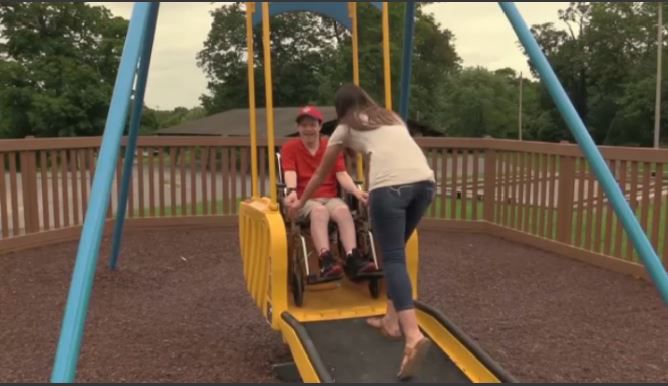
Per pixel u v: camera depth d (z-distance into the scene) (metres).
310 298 4.02
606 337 4.46
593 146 3.35
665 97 60.47
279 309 3.66
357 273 3.74
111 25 45.88
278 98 50.81
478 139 8.43
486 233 8.49
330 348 3.39
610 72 70.25
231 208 9.02
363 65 29.61
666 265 5.94
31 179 7.48
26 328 4.65
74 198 8.05
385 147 3.19
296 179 4.01
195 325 4.77
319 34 51.16
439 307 5.22
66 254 7.17
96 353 4.13
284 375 3.74
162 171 8.77
